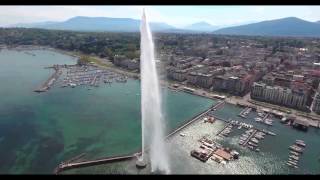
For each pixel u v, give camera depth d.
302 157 191.38
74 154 189.38
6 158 183.00
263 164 180.00
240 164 179.12
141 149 196.38
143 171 167.12
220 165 176.62
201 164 176.75
